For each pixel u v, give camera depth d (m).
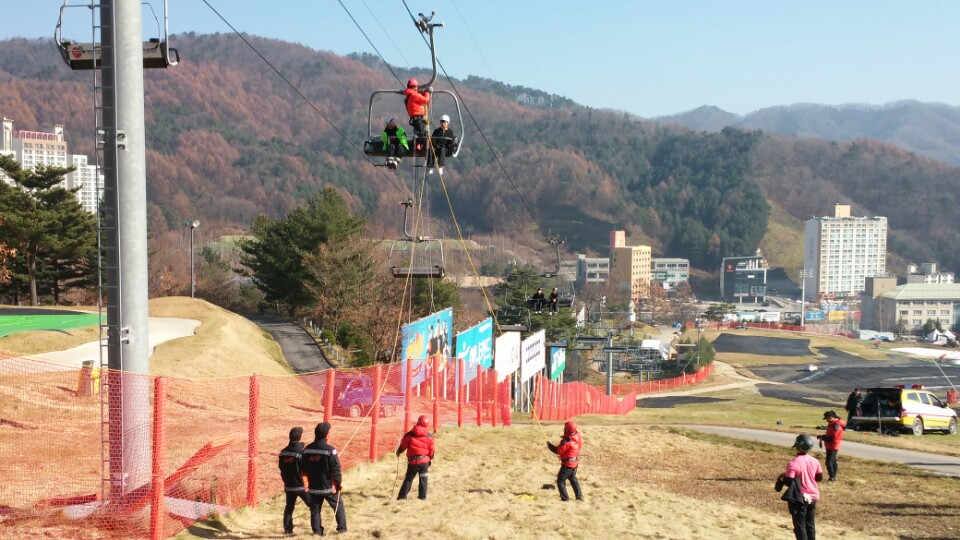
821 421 44.81
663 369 136.88
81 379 23.80
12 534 11.96
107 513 12.91
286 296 80.25
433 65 20.27
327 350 59.94
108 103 13.32
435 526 14.62
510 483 19.53
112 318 13.46
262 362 47.38
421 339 37.00
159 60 13.88
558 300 47.50
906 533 18.11
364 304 67.38
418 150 20.58
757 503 20.70
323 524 14.48
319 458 13.55
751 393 105.31
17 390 23.00
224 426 23.86
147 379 13.61
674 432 31.30
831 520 19.16
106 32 13.24
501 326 41.00
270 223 89.31
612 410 56.75
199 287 99.81
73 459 17.09
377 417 20.39
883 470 25.08
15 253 64.69
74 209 71.25
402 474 19.48
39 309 53.06
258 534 13.49
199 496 14.27
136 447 13.37
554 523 15.93
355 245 71.69
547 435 27.72
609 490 20.23
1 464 16.17
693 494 21.38
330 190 78.62
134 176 13.46
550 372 57.97
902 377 129.50
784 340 179.88
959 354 154.62
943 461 26.89
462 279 155.75
